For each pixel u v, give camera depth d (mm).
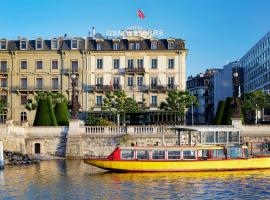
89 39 102625
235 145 51344
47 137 68875
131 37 102250
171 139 67375
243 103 96500
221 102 77000
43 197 35625
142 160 48781
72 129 68125
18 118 100438
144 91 101188
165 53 101312
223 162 49625
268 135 67625
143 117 94812
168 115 94625
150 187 39812
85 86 100812
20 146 66812
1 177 45562
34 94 100625
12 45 101250
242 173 48125
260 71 135750
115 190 38438
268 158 50969
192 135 66062
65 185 40844
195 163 49062
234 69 152750
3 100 100438
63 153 68625
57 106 78875
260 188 39250
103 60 101312
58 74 100688
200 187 39781
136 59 101375
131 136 67938
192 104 93750
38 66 100875
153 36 106000
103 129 68562
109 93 94875
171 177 45500
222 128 53344
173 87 100875
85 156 67688
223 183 41875
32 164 58344
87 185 40844
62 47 101188
